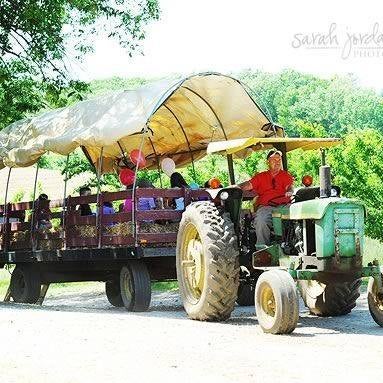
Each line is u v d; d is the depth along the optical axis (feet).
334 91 471.21
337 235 27.78
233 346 23.57
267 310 27.30
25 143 46.39
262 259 30.32
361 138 59.93
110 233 39.17
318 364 20.29
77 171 61.67
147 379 18.22
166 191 37.76
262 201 31.68
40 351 22.44
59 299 53.62
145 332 26.76
